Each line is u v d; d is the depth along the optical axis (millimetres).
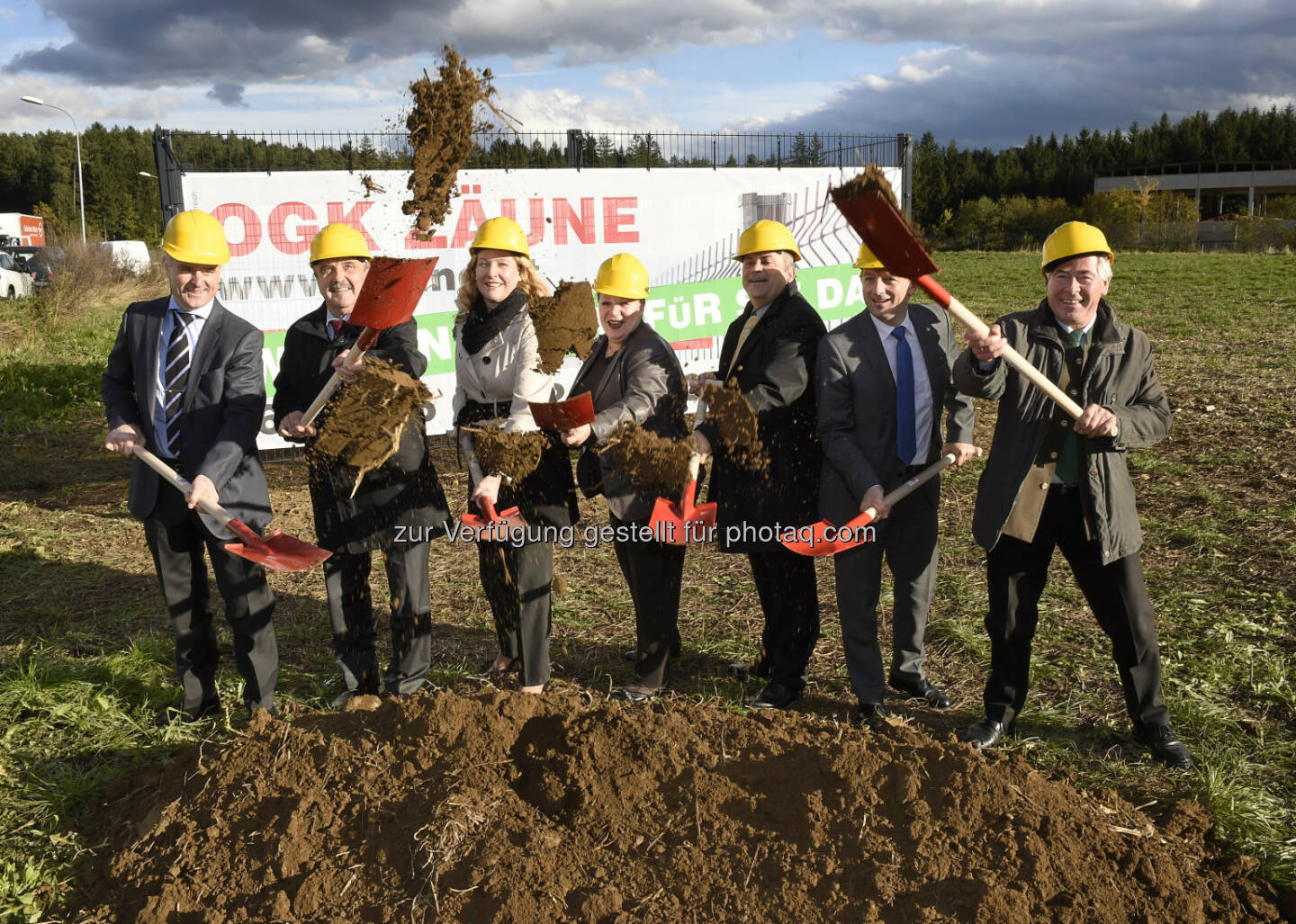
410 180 3930
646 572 4191
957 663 4664
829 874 2715
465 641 5102
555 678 4621
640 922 2602
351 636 4262
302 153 7906
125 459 9430
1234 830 3178
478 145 8305
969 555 6168
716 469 4258
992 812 2881
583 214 8320
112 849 3207
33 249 25062
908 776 2963
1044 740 3865
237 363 3805
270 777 3178
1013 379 3596
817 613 4289
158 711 4242
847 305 8914
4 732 4004
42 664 4582
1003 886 2629
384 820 2967
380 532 4094
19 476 8734
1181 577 5559
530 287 4055
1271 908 2807
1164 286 22578
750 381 4082
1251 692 4203
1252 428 8953
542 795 3031
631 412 3982
